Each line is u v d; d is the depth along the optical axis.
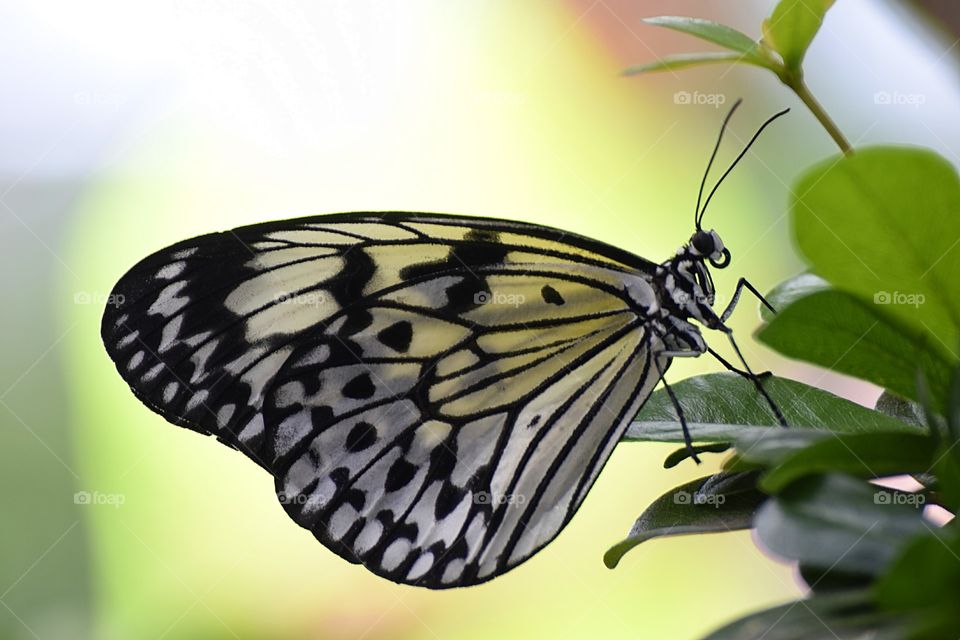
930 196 0.55
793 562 0.55
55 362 0.73
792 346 0.57
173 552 0.72
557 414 0.61
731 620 0.54
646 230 0.73
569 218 0.73
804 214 0.56
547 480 0.61
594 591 0.71
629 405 0.61
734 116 0.72
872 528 0.55
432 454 0.61
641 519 0.57
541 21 0.73
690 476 0.71
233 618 0.72
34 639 0.72
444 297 0.61
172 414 0.61
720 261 0.61
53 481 0.73
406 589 0.71
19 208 0.74
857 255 0.56
